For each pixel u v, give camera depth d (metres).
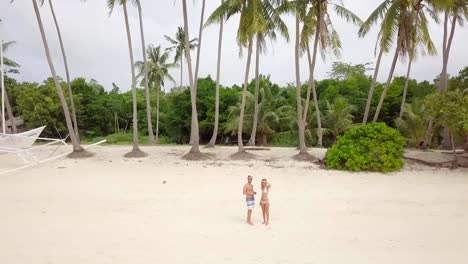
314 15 20.62
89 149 24.59
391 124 34.28
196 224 9.55
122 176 16.48
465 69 32.16
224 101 35.78
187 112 36.91
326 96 34.41
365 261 7.23
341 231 9.09
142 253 7.51
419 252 7.73
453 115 18.42
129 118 50.38
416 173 17.95
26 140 21.36
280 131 32.97
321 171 18.19
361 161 17.84
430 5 21.48
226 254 7.51
